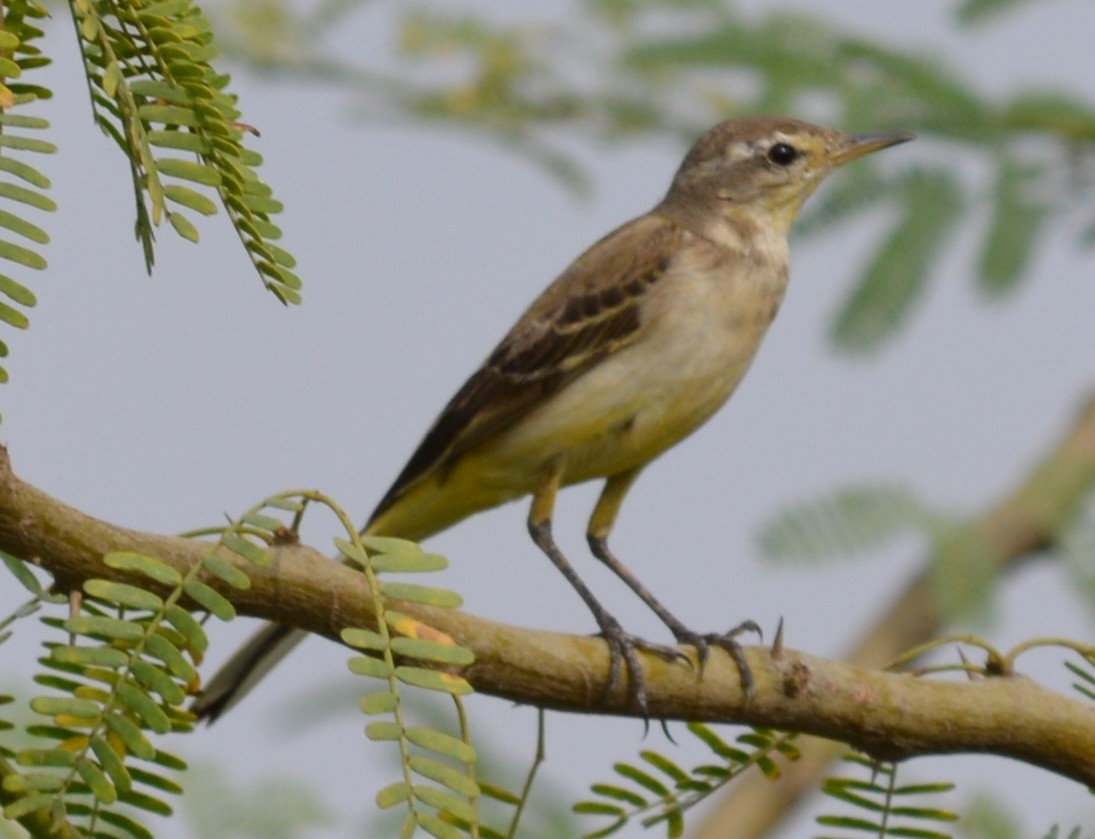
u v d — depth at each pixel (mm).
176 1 5297
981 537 10984
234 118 5355
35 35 5629
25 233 5000
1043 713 7961
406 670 5441
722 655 7730
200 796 8602
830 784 7164
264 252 5445
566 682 7402
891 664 8031
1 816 5707
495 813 9719
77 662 5262
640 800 7312
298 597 6457
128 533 6066
